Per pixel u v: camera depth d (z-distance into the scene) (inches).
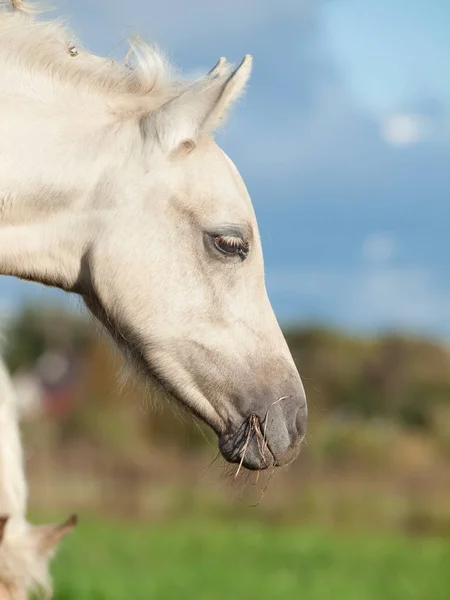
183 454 1723.7
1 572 276.2
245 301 261.1
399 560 895.1
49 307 2287.2
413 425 2266.2
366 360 2484.0
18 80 259.8
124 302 257.0
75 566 773.9
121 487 1456.7
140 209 256.4
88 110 262.1
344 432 1720.0
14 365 2226.9
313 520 1314.0
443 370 2444.6
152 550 919.0
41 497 1390.3
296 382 264.5
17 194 253.8
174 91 269.4
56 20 268.2
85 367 1987.0
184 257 257.3
